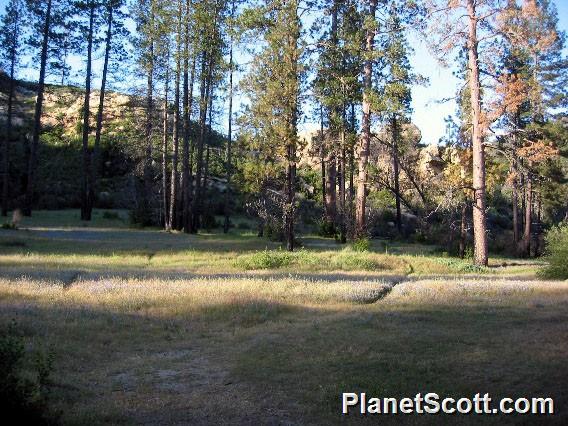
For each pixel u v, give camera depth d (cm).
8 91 5397
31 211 4375
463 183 3228
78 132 6159
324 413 661
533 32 2911
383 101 2948
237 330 1068
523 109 4138
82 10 4069
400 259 2545
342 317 1160
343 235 3634
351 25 3112
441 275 2250
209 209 4809
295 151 2820
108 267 2077
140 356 898
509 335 984
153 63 3906
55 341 923
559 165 4212
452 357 853
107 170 5872
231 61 3738
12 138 5731
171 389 745
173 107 4116
